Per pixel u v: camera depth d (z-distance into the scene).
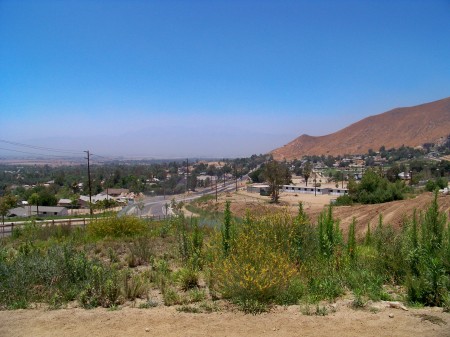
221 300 7.19
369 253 9.76
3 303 7.31
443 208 27.41
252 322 5.93
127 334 5.57
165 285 8.49
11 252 11.53
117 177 136.62
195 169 199.88
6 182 136.62
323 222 10.83
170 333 5.57
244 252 7.73
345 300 7.06
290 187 108.00
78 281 8.33
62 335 5.59
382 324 5.73
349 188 62.34
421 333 5.39
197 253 10.55
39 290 7.98
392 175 100.44
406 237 9.25
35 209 69.06
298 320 5.96
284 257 8.09
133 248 13.21
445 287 6.77
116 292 7.35
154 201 86.38
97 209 66.69
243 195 95.50
